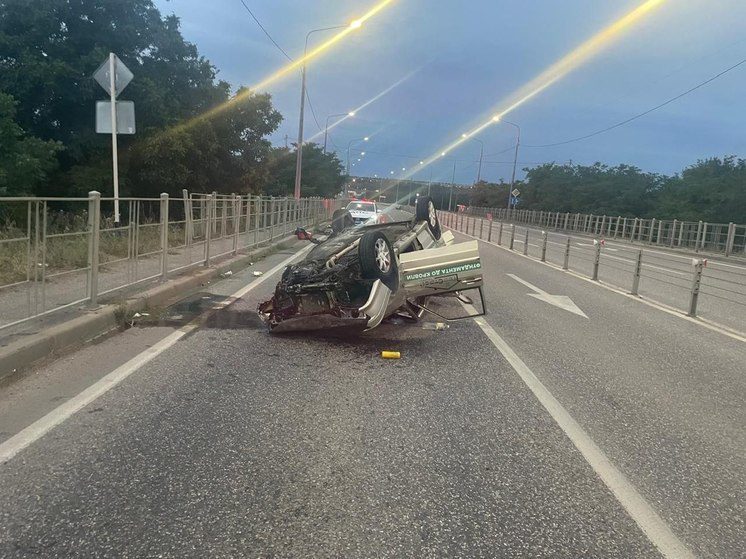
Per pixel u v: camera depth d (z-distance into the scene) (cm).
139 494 335
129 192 2192
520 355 671
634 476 382
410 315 789
